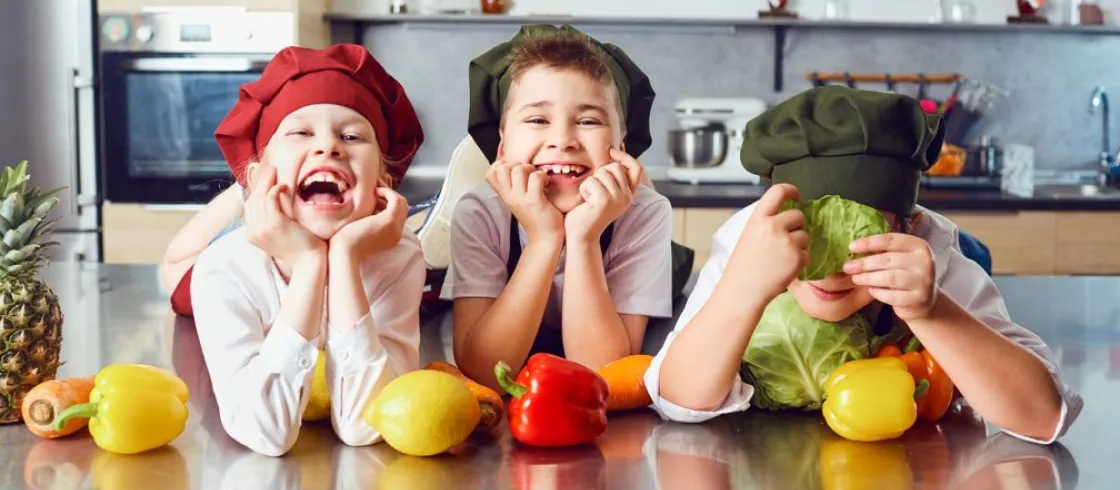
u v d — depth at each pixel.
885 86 4.05
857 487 0.72
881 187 0.91
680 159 3.67
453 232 1.17
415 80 4.04
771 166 0.98
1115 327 1.33
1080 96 4.07
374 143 0.90
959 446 0.83
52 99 3.44
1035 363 0.84
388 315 0.90
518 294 1.08
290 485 0.73
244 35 3.46
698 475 0.75
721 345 0.86
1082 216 3.37
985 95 4.02
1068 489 0.72
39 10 3.41
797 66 4.03
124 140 3.51
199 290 0.88
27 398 0.84
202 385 1.03
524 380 0.83
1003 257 3.38
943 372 0.89
